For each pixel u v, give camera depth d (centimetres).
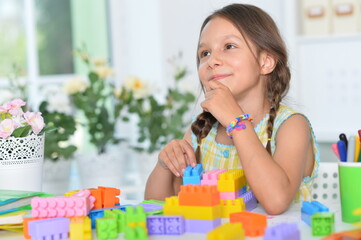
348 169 93
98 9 323
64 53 321
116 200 104
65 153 216
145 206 102
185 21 281
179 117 243
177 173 131
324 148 257
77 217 90
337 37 230
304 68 245
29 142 125
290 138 123
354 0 228
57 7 320
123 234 89
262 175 110
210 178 102
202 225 87
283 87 139
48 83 320
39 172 128
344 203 95
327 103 242
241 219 85
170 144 137
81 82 241
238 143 115
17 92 306
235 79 128
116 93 245
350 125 238
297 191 118
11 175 123
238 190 103
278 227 78
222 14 133
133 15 312
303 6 239
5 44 323
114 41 318
